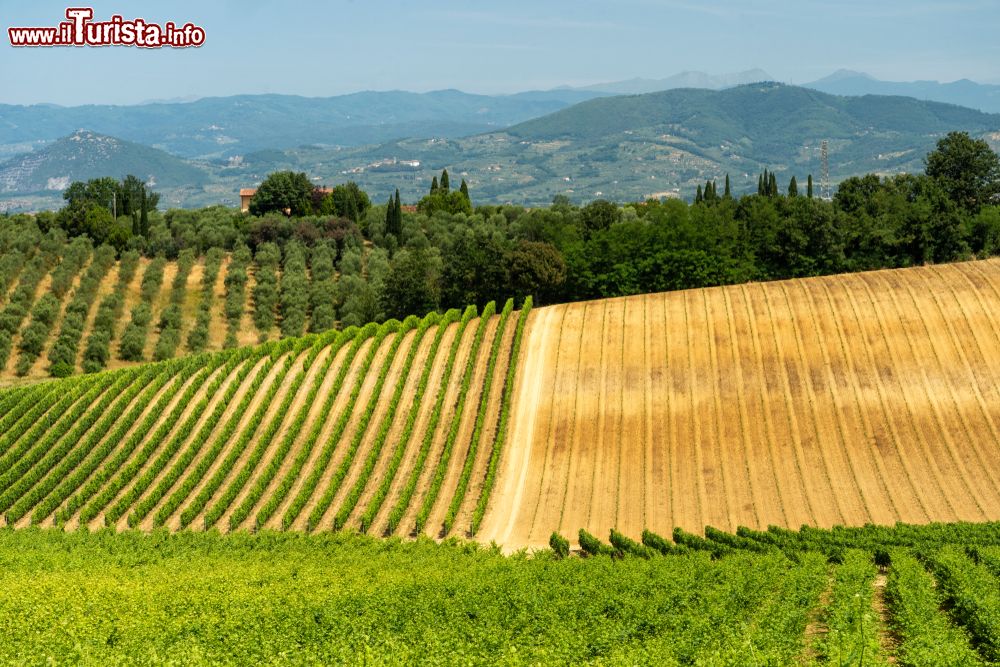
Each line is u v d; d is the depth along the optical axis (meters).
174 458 75.88
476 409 79.06
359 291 122.69
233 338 114.25
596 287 113.25
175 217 157.00
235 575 49.66
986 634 38.72
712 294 92.00
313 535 62.62
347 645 37.47
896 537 54.66
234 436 77.56
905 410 72.25
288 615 41.12
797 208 127.50
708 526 59.03
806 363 78.50
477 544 59.62
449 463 72.50
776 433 71.44
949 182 154.50
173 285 125.88
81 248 130.50
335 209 175.62
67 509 70.06
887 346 79.19
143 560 56.19
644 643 38.38
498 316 97.38
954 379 74.81
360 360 88.12
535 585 45.47
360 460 73.56
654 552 54.91
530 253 111.62
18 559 54.31
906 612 39.81
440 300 113.88
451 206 175.00
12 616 40.31
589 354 84.06
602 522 63.69
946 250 120.88
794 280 93.38
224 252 139.50
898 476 65.56
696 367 79.88
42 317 112.12
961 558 47.25
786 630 38.06
